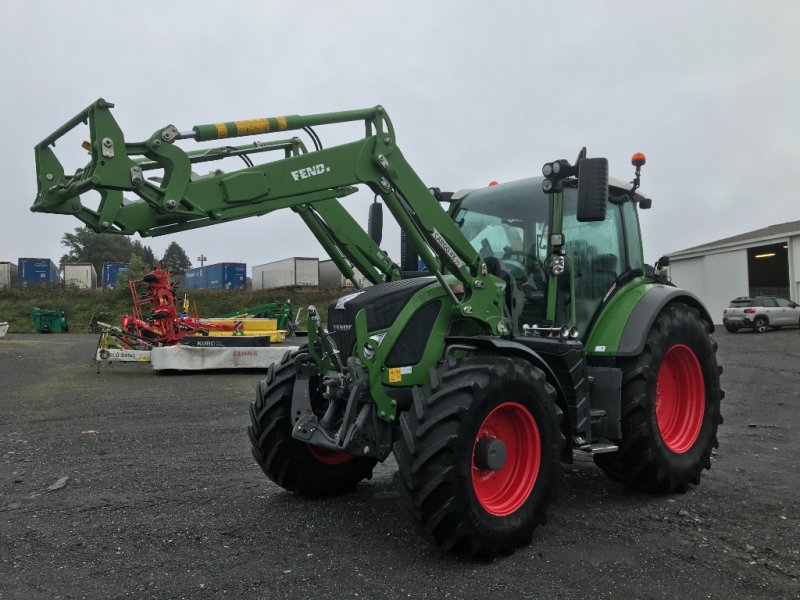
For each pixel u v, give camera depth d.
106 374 13.12
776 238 28.55
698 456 4.65
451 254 3.82
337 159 3.67
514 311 4.31
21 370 13.83
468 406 3.21
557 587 2.95
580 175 3.78
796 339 20.28
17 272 43.12
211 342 13.56
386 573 3.12
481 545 3.20
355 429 3.55
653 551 3.40
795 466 5.28
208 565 3.23
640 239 5.24
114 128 2.98
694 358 4.82
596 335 4.55
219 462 5.53
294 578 3.06
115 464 5.45
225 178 3.35
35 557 3.35
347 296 4.07
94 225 3.12
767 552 3.37
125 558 3.33
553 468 3.62
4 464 5.45
